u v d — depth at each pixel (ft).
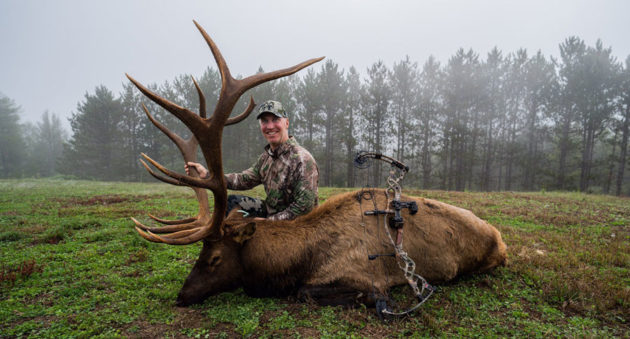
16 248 16.02
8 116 221.05
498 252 12.14
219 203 9.22
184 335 8.21
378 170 98.89
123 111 148.87
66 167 157.38
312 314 9.23
